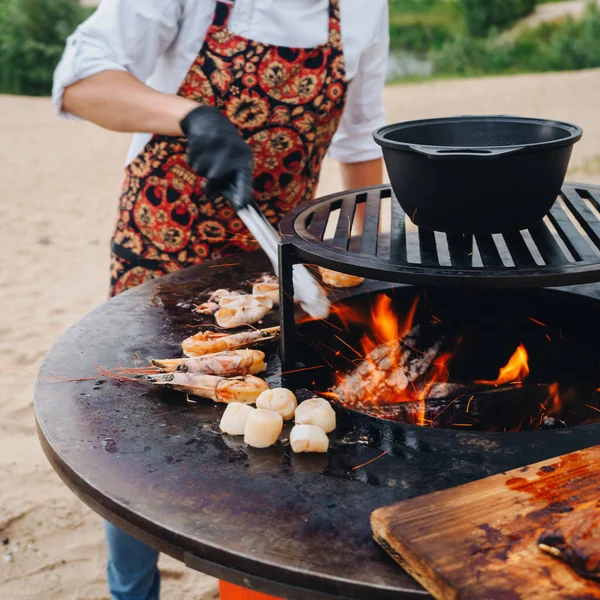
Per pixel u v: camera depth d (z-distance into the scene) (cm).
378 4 170
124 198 173
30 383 321
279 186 172
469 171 99
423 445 98
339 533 82
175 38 156
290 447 99
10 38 1477
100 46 149
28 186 688
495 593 69
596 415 140
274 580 78
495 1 2050
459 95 1087
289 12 156
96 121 151
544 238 108
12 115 1088
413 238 180
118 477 93
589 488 83
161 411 109
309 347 140
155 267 173
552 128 121
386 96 1130
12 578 211
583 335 145
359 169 199
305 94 162
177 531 83
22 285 442
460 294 150
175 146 159
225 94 158
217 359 117
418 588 74
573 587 69
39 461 268
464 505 80
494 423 137
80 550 223
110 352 127
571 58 1625
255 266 165
